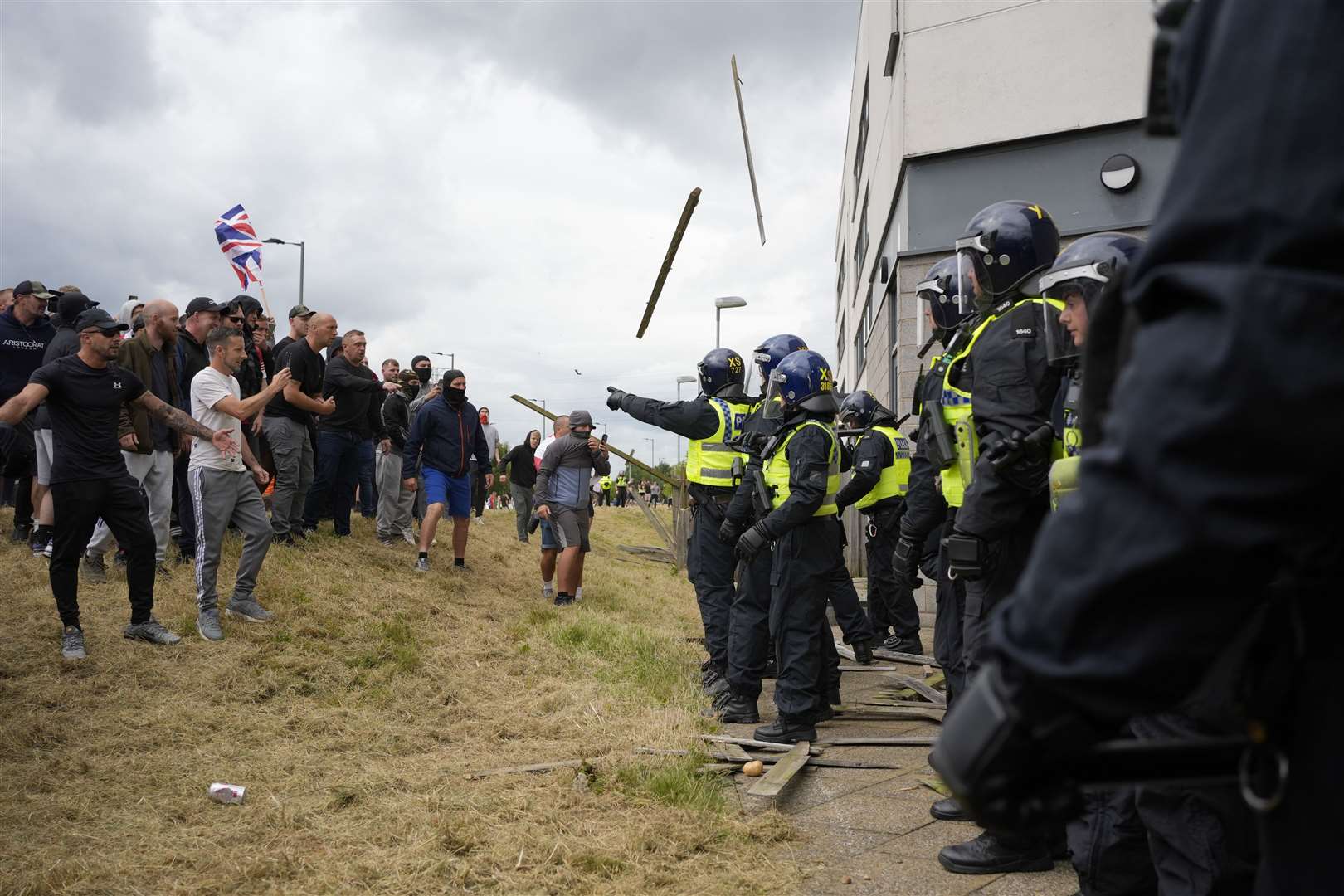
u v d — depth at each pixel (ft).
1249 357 2.55
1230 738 3.34
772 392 18.13
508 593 32.86
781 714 17.85
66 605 19.21
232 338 22.08
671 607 38.42
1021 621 2.98
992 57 34.53
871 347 58.44
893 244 44.06
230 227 33.04
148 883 11.78
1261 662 3.08
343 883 11.72
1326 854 2.92
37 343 26.73
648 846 12.70
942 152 35.29
